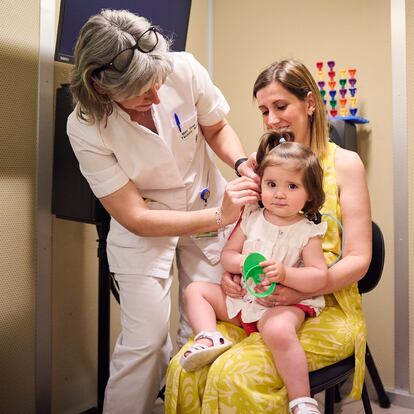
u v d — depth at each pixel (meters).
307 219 1.29
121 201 1.34
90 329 2.02
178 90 1.46
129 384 1.41
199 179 1.58
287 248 1.26
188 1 2.03
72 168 1.63
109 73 1.14
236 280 1.33
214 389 1.12
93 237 2.01
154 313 1.42
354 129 2.10
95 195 1.41
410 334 2.10
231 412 1.11
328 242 1.35
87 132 1.31
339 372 1.21
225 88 2.57
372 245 1.46
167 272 1.46
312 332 1.22
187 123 1.47
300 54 2.33
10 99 1.66
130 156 1.35
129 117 1.32
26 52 1.70
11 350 1.70
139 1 1.82
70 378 1.95
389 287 2.14
